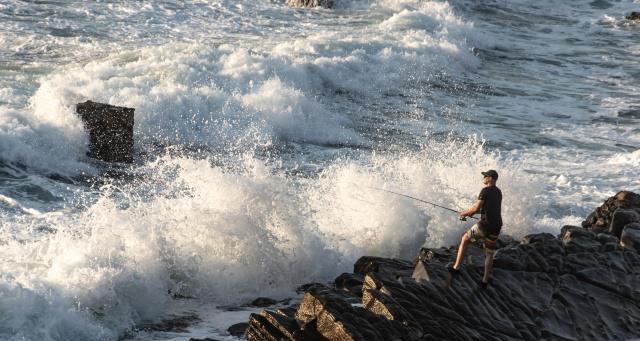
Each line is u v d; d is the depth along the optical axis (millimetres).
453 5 126750
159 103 57844
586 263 33469
